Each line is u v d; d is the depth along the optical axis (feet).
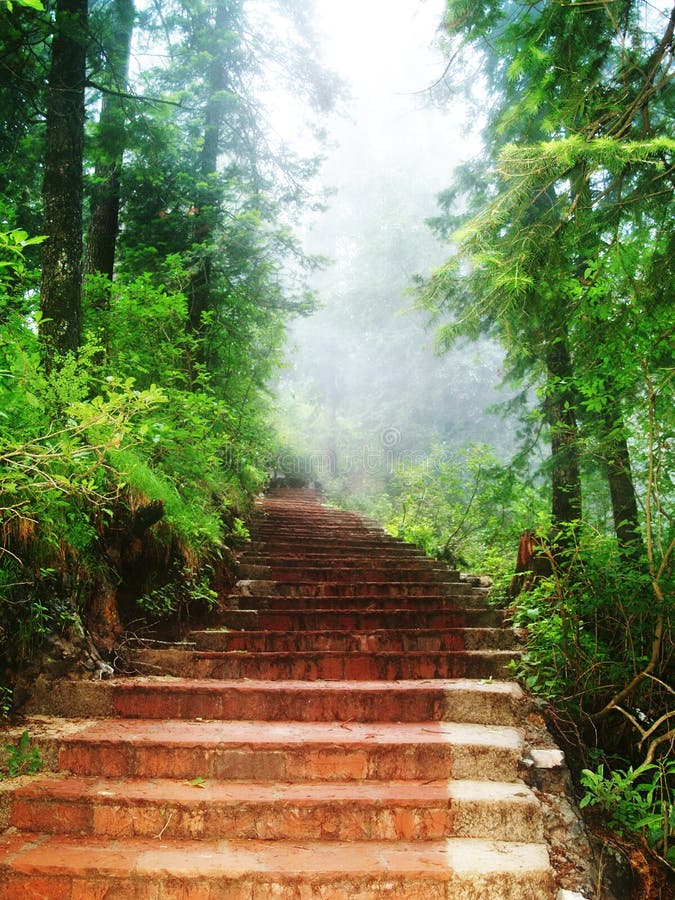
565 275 12.11
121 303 20.79
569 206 10.82
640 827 10.19
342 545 29.45
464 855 8.97
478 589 22.31
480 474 26.40
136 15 21.61
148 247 30.60
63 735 10.90
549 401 22.18
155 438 11.79
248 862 8.62
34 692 12.35
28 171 22.54
